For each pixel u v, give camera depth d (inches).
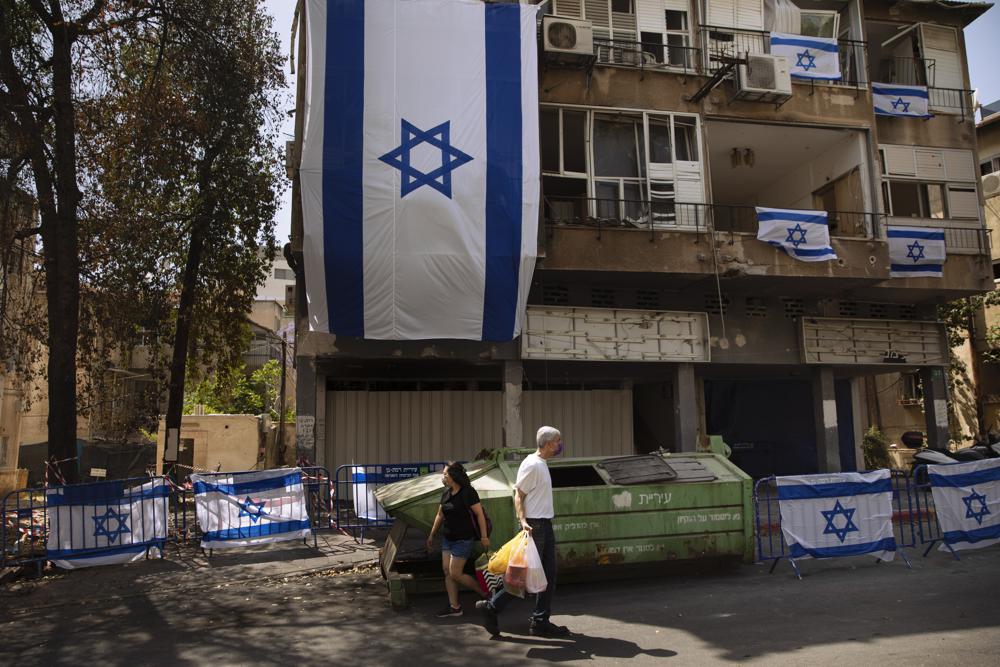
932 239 636.7
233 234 611.8
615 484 301.9
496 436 644.1
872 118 614.9
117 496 356.5
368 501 428.8
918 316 701.3
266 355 1326.3
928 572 313.1
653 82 573.0
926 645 207.0
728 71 545.0
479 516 252.7
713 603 265.9
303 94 509.0
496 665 201.8
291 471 391.5
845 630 225.3
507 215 482.6
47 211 421.4
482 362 574.9
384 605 276.2
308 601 286.2
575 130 558.6
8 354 485.7
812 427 755.4
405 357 531.2
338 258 463.2
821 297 655.8
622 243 545.3
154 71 497.4
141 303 558.9
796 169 695.1
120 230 483.8
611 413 673.6
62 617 271.3
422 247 470.9
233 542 371.6
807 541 316.8
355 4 481.4
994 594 268.7
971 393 898.1
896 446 920.9
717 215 792.3
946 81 685.3
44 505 347.3
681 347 584.1
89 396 568.7
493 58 494.6
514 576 218.8
